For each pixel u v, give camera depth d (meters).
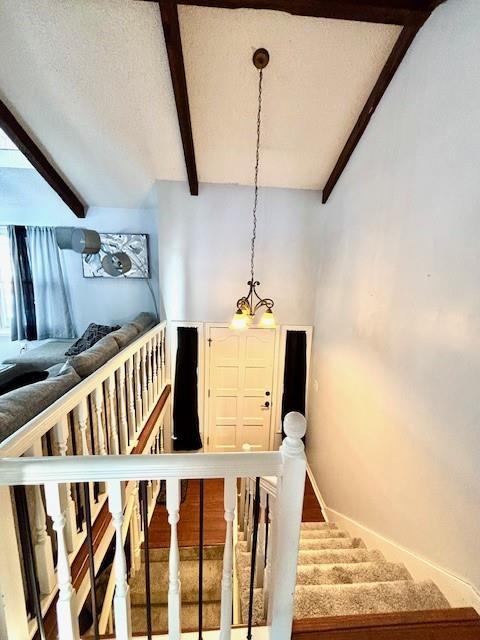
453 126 1.63
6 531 1.02
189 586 2.81
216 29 2.17
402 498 2.05
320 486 3.74
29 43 2.23
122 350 2.46
